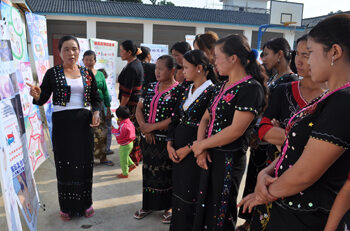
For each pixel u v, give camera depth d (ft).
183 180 6.97
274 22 59.11
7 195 5.26
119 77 12.49
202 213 6.39
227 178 6.06
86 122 8.34
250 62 5.82
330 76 3.32
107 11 59.88
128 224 8.59
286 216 3.88
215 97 6.16
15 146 6.52
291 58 8.06
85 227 8.36
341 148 3.08
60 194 8.50
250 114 5.54
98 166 13.03
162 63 7.71
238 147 6.08
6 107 6.16
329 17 3.31
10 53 6.66
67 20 58.80
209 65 7.10
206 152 6.14
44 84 8.19
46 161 13.48
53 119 8.15
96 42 19.89
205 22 62.64
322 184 3.56
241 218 8.18
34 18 12.71
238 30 67.46
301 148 3.71
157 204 8.56
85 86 8.32
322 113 3.25
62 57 8.09
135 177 11.95
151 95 8.16
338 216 3.17
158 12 63.62
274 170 4.31
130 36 66.54
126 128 11.30
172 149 7.11
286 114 5.52
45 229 8.18
